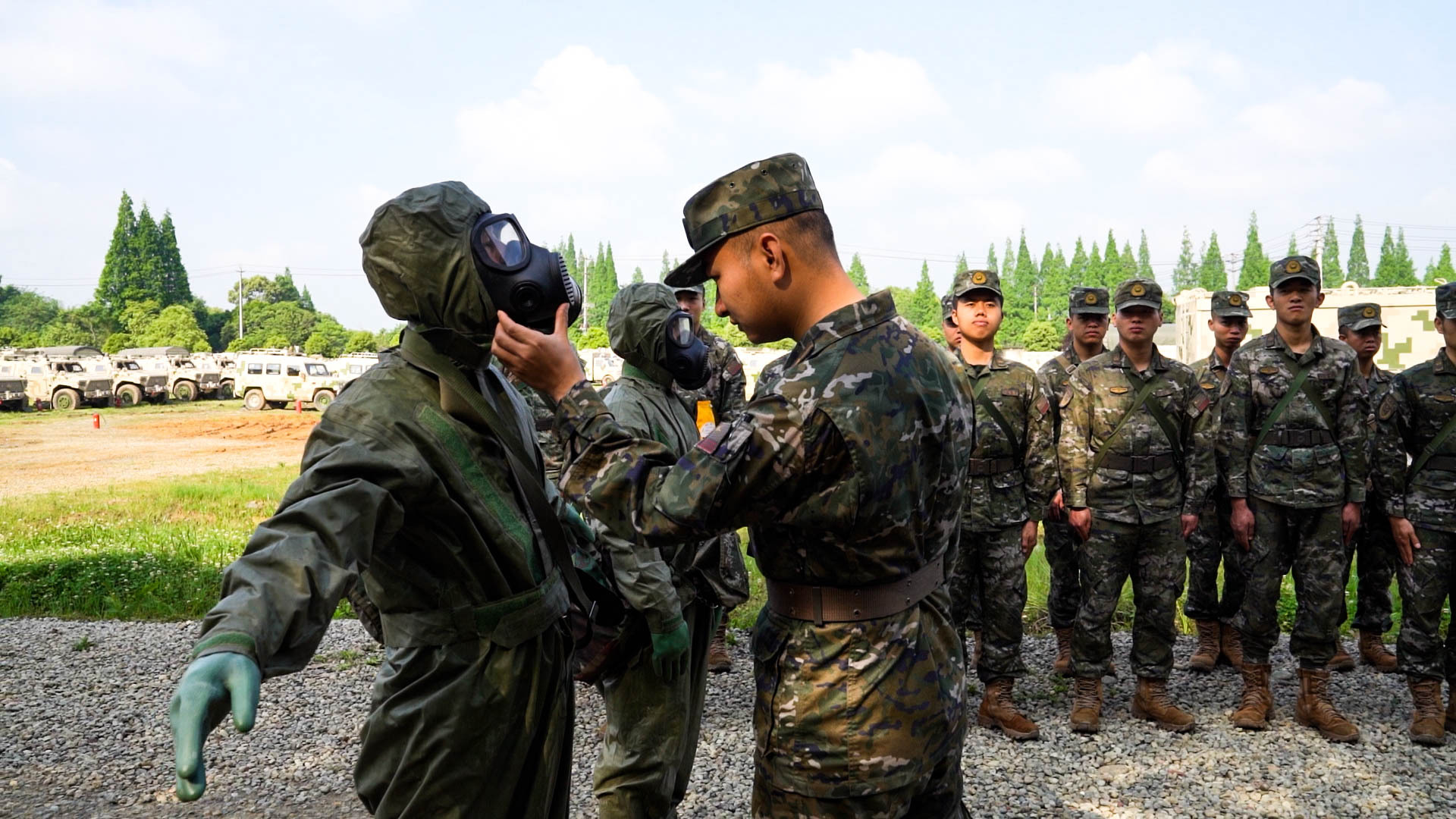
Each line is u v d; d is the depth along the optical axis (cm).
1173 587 473
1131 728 471
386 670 197
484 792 193
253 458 2044
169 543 1005
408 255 186
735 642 630
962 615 491
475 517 187
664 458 208
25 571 855
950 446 212
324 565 150
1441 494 454
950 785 225
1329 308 1425
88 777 426
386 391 184
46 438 2455
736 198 210
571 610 224
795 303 212
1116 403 472
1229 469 489
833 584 205
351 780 420
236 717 124
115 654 625
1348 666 561
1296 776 410
